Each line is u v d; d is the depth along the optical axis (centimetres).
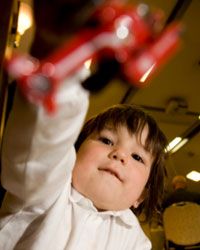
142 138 85
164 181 100
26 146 42
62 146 42
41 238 65
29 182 49
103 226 80
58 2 27
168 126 354
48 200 62
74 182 77
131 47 28
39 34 28
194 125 351
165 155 98
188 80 274
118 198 78
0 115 51
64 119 38
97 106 266
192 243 201
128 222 85
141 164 83
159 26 29
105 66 28
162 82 276
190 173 473
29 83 28
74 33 28
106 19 27
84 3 26
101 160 77
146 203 100
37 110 36
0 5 52
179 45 29
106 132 83
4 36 51
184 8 200
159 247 197
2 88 45
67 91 33
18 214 64
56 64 28
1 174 52
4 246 65
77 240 72
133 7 28
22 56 28
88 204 76
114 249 79
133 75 28
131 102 294
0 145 53
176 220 206
